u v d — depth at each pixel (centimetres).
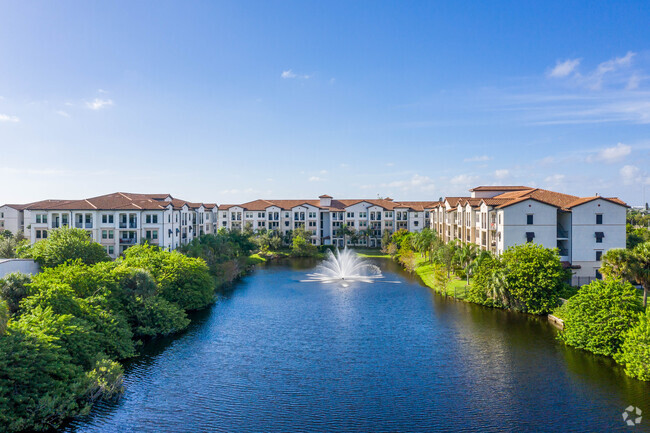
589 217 6462
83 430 2741
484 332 4766
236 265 8762
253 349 4278
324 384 3456
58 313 3559
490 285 5884
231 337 4669
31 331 2953
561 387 3341
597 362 3834
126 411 2986
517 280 5575
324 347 4338
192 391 3316
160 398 3192
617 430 2734
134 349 4084
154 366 3809
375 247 14088
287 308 6028
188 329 4966
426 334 4728
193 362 3916
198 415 2952
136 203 8119
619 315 3909
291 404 3120
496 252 6912
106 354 3800
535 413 2962
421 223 14062
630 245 7631
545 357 3972
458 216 9294
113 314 4250
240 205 14438
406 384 3450
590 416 2905
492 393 3266
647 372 3350
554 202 7025
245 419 2914
